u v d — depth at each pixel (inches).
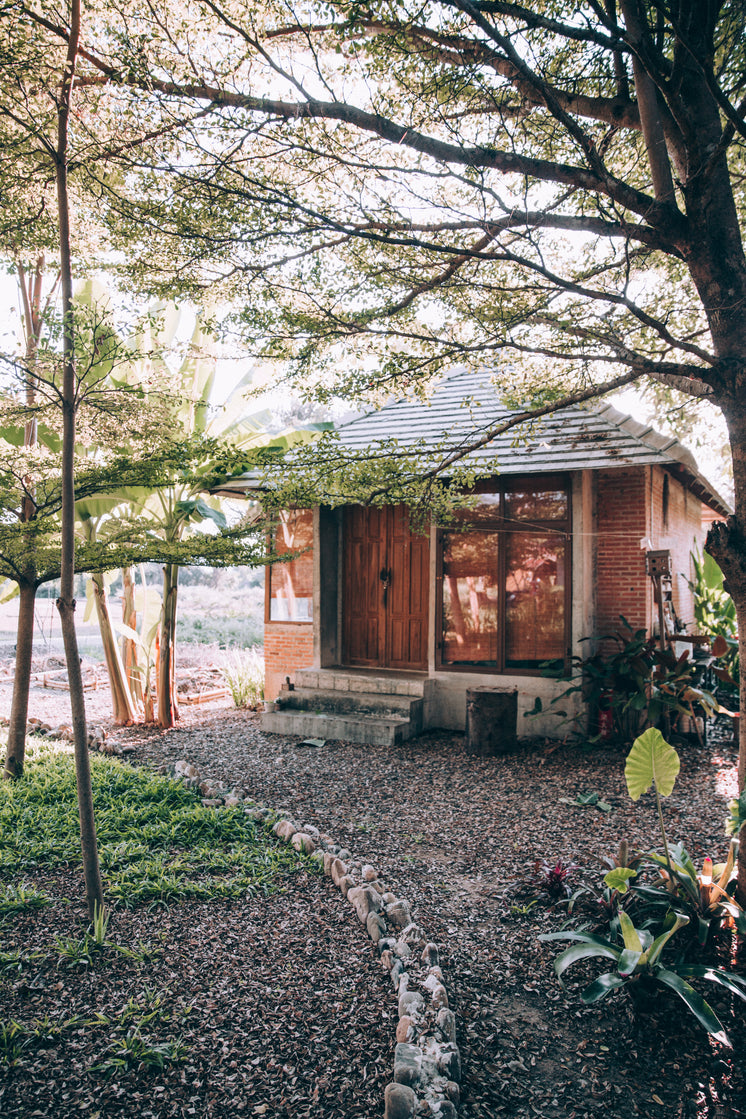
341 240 170.4
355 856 206.8
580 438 329.1
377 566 429.4
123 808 229.1
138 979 137.6
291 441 403.9
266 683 463.5
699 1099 112.7
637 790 158.2
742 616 153.3
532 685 351.6
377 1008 128.7
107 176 161.9
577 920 164.6
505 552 363.3
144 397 225.1
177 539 386.0
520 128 165.5
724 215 148.6
